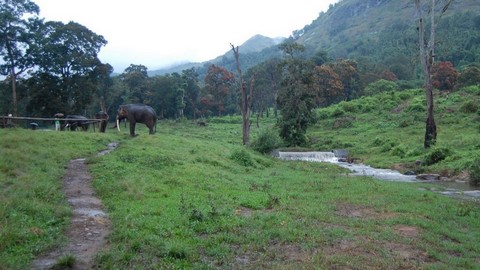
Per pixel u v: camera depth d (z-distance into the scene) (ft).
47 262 22.82
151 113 86.63
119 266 22.44
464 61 337.52
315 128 202.18
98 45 167.32
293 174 71.05
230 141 176.86
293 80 152.66
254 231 30.45
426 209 42.96
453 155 90.17
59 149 59.98
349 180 64.18
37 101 159.02
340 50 565.12
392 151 119.34
